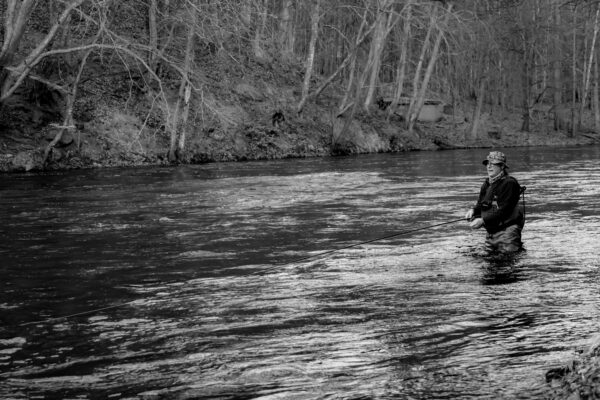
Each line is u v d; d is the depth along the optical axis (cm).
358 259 874
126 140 2844
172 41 3206
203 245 986
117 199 1556
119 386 437
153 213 1328
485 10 4678
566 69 6862
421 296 668
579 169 2419
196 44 3609
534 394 396
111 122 2867
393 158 3356
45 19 3095
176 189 1786
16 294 709
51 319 610
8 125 2552
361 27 3912
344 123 4066
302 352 498
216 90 3534
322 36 5250
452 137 4978
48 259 891
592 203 1420
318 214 1309
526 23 5097
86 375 459
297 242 1009
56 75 2848
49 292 716
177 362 482
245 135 3400
